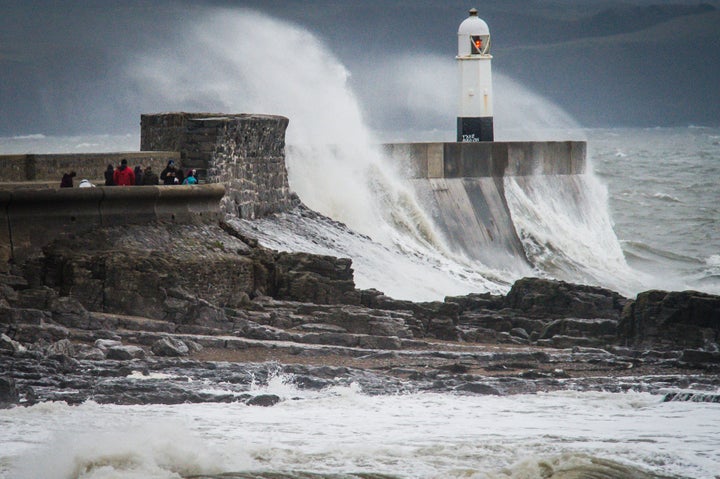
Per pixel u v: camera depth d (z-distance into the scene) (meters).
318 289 116.75
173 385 84.88
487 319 117.31
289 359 98.75
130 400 81.38
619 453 70.06
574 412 81.38
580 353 106.56
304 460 68.06
